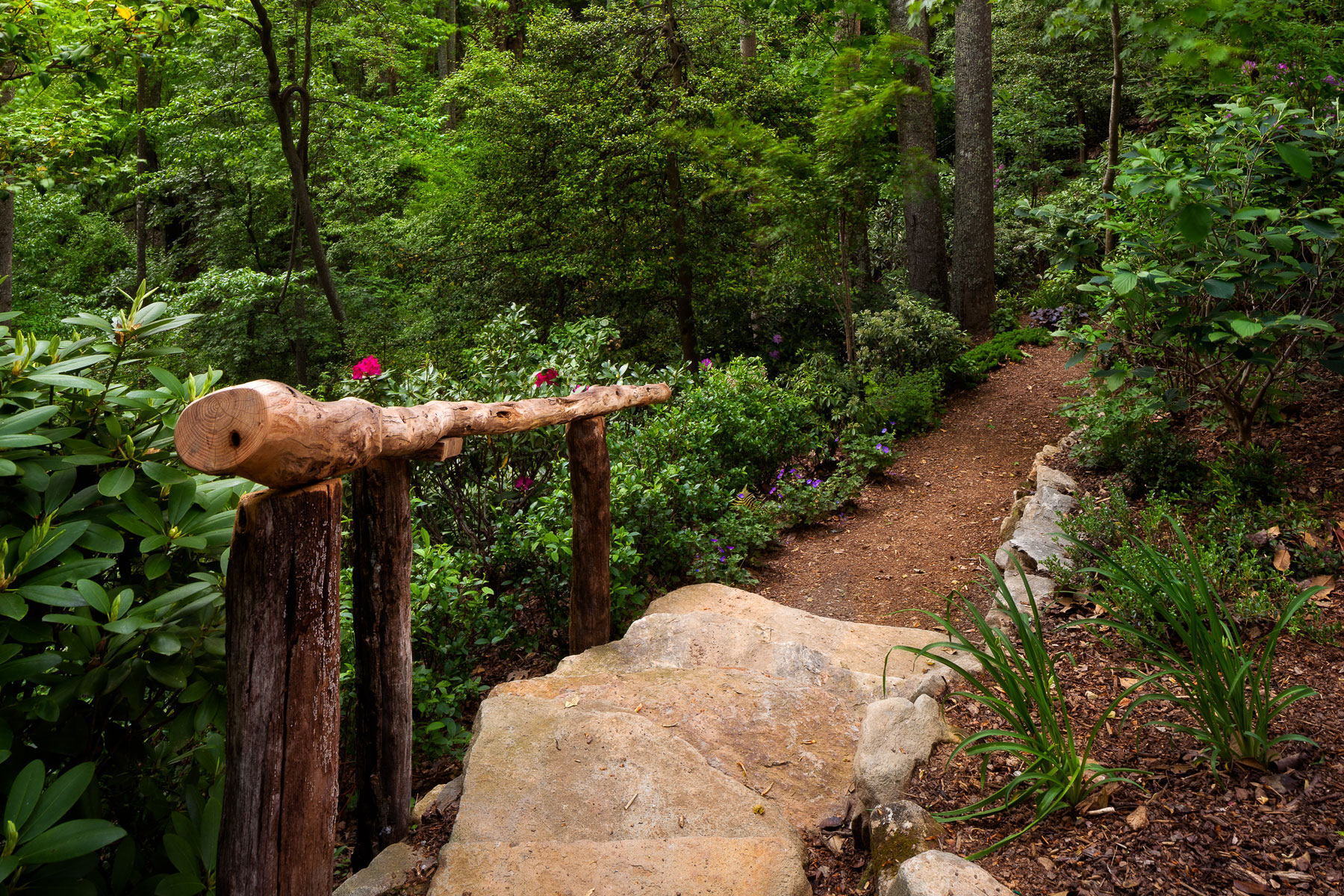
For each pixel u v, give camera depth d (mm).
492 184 12070
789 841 2246
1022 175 17125
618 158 10914
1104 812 2090
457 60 22781
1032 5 17250
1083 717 2604
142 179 16328
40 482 1843
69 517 1882
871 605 4750
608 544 3816
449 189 13633
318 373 15672
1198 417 5133
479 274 13305
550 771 2592
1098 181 12719
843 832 2395
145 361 2109
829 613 4738
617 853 2176
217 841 1842
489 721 2857
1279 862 1837
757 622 4043
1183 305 4430
